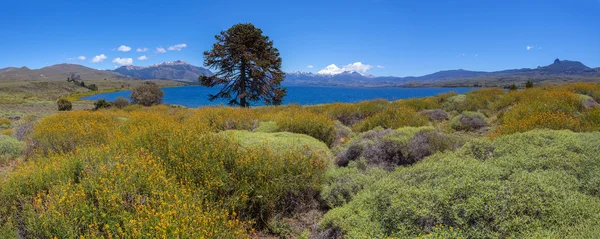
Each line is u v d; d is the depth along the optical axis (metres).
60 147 8.04
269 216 4.85
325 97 74.75
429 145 6.54
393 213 3.65
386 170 5.88
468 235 3.09
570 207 3.11
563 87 16.59
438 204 3.49
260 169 5.08
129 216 3.44
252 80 23.91
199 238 3.11
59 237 3.29
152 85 38.78
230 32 22.94
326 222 4.11
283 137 8.13
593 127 6.94
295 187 5.12
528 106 10.13
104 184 4.00
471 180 3.74
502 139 5.68
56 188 4.02
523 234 2.90
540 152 4.71
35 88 111.31
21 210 3.99
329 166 6.34
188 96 84.06
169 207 3.40
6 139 8.88
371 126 10.45
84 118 11.30
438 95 19.08
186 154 5.29
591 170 4.12
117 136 7.40
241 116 11.77
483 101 15.24
